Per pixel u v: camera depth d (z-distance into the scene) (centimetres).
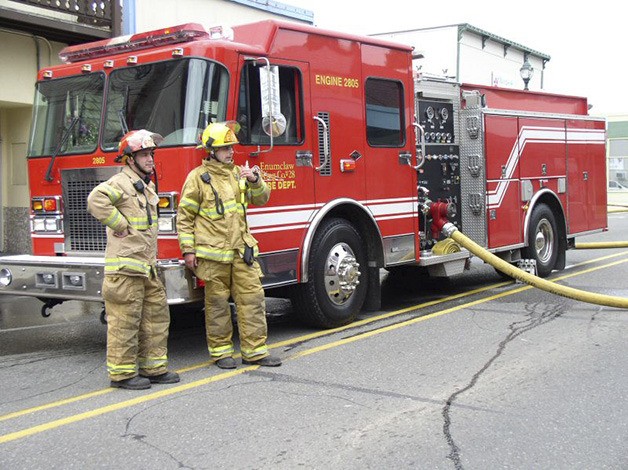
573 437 427
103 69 653
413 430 439
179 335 732
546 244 1067
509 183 977
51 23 1134
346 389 524
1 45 1145
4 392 538
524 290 960
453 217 921
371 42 763
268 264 645
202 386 539
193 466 391
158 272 564
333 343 667
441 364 589
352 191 734
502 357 608
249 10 1516
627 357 606
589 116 1177
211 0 1433
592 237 1800
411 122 816
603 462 392
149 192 539
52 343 714
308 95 687
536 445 415
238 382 548
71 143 668
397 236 793
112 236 520
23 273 635
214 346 593
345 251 729
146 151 528
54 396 525
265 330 598
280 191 656
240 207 577
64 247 673
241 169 580
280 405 489
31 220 696
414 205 819
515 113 988
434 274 875
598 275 1088
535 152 1032
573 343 655
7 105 1209
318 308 704
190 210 565
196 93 595
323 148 702
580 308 824
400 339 680
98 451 414
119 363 533
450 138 923
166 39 628
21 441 432
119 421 464
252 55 630
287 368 584
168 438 432
